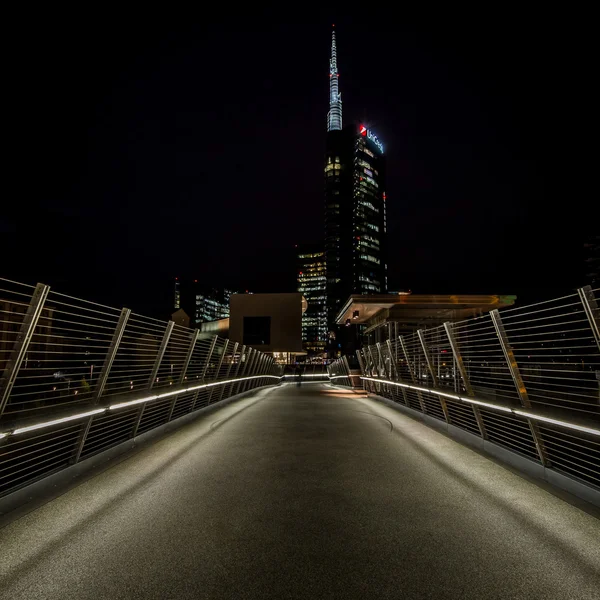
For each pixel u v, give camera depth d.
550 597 3.01
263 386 31.97
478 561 3.53
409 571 3.36
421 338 11.22
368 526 4.26
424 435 9.52
